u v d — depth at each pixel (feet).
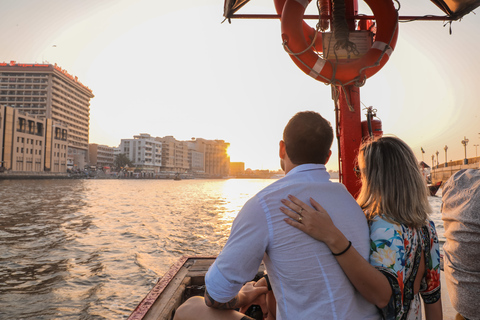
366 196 3.94
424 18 10.62
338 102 11.25
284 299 3.35
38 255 34.76
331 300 3.17
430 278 3.80
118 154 483.51
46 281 26.58
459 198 4.72
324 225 3.19
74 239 43.45
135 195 141.38
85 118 475.31
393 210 3.56
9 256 34.14
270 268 3.48
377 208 3.71
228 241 3.47
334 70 9.79
